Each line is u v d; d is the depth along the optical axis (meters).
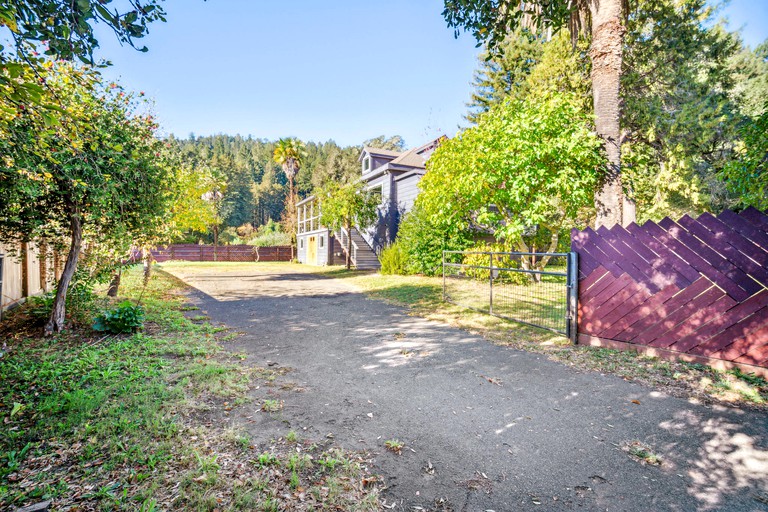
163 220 7.79
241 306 9.48
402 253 16.91
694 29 15.48
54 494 2.13
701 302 4.34
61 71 4.43
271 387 3.96
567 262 5.74
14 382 3.82
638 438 2.88
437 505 2.13
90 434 2.82
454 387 4.00
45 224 6.11
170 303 9.27
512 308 8.26
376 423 3.16
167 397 3.51
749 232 4.03
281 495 2.18
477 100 35.19
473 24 5.35
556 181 9.36
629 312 5.00
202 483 2.26
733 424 3.04
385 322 7.52
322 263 27.91
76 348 5.06
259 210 76.38
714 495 2.21
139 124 7.46
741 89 18.62
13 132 3.25
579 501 2.18
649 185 16.05
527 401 3.61
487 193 11.02
